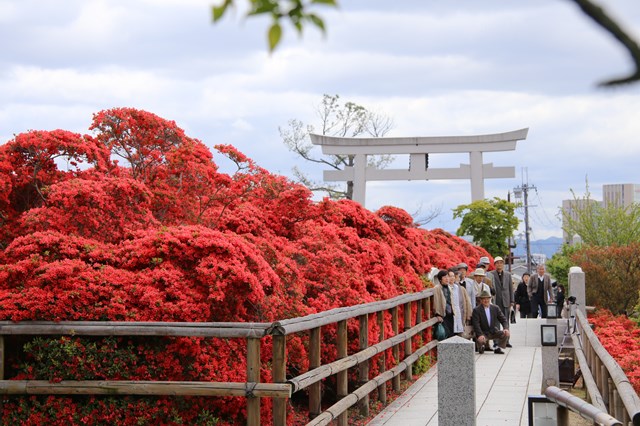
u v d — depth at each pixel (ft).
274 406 24.32
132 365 24.45
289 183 42.39
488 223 120.57
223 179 36.55
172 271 26.09
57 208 28.68
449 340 23.68
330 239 43.04
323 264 37.91
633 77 4.95
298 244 39.37
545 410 21.04
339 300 37.22
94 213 28.86
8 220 30.81
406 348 45.37
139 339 24.77
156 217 34.22
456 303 54.39
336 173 113.39
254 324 23.93
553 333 39.04
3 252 27.68
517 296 87.86
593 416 17.06
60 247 26.53
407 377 45.83
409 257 57.62
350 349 37.73
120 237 29.22
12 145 30.94
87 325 24.07
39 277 24.75
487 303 55.57
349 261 39.24
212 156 37.42
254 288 26.30
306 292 37.14
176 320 25.41
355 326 37.42
